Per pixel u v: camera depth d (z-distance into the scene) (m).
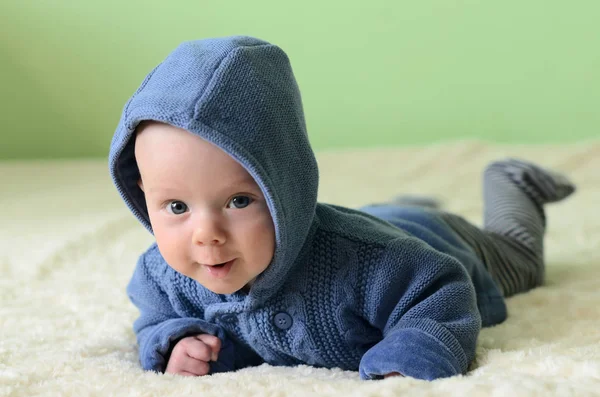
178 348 0.86
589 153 2.25
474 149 2.35
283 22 2.48
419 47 2.47
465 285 0.84
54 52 2.54
